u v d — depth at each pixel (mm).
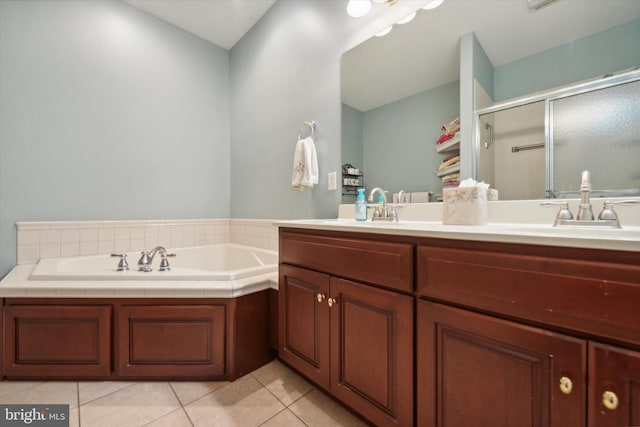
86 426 1132
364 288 1023
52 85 1979
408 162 1514
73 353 1409
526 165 1135
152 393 1341
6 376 1408
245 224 2648
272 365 1602
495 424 715
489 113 1238
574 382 601
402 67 1529
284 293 1425
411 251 893
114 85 2230
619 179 944
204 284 1468
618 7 965
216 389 1378
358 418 1182
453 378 795
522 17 1161
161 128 2469
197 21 2508
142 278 1495
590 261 585
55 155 1992
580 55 1030
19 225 1862
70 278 1474
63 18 2018
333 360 1152
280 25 2283
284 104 2254
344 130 1808
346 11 1791
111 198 2219
